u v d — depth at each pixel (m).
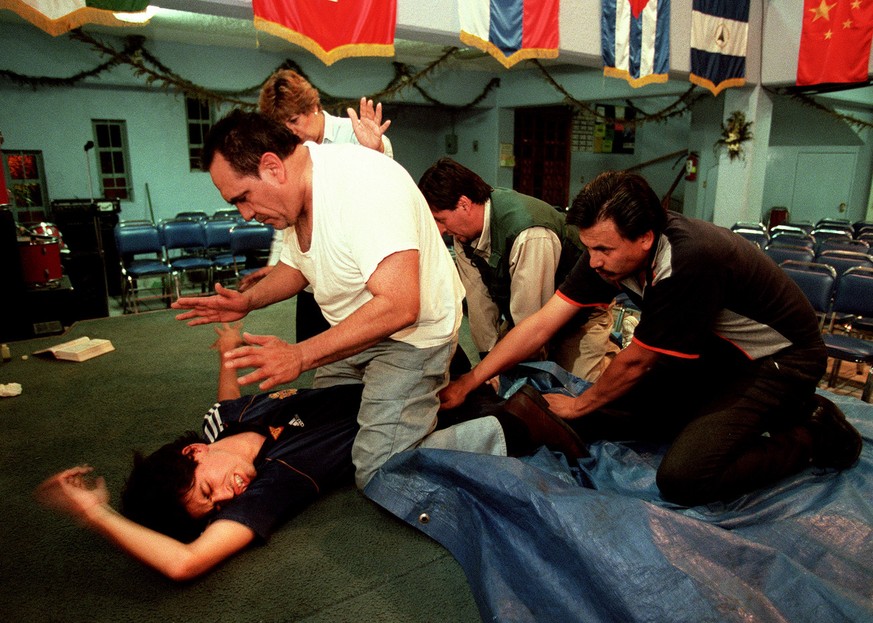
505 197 2.43
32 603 1.42
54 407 2.64
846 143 11.41
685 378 2.04
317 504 1.82
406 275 1.47
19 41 7.51
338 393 1.94
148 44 8.32
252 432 1.76
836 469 1.86
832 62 7.22
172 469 1.51
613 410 2.12
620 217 1.57
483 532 1.52
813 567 1.46
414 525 1.67
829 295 3.74
